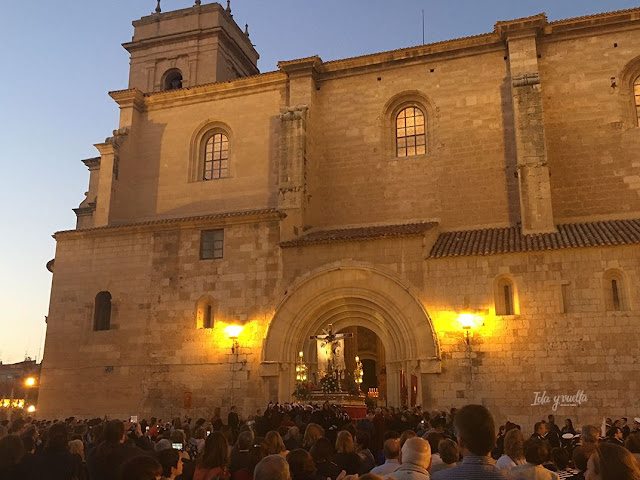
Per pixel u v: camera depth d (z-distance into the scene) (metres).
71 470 7.87
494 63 31.58
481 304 24.95
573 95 30.09
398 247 26.67
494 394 23.97
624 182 28.61
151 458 5.47
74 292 31.05
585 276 24.05
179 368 28.53
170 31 45.56
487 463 5.22
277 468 5.59
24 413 38.69
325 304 27.52
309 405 22.16
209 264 29.39
